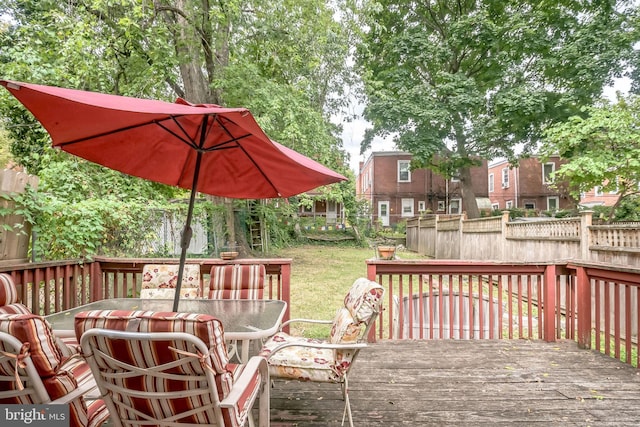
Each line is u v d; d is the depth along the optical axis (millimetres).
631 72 11344
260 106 7844
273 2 8031
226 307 2473
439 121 13266
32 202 3334
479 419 2258
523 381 2818
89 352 1156
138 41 6996
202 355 1099
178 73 8891
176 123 1927
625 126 6898
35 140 6445
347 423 2211
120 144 2234
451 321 3924
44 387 1164
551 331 3816
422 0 14898
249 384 1470
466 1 14484
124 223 4691
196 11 7508
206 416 1220
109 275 4168
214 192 2758
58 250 3723
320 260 12086
